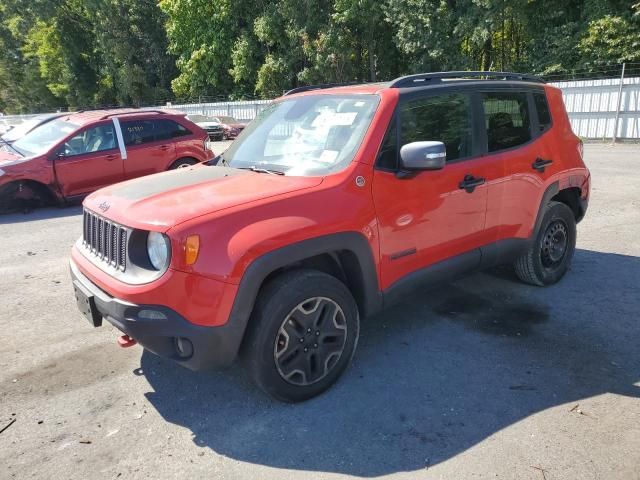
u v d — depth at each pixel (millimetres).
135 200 3287
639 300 4695
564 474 2604
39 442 2982
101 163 9805
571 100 18875
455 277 4191
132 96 43531
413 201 3684
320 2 30766
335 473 2676
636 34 20594
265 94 33469
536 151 4660
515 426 2994
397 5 25625
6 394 3486
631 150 15234
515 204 4480
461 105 4125
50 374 3732
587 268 5562
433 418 3096
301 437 2963
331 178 3377
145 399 3391
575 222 5281
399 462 2738
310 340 3234
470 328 4258
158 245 2889
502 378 3504
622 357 3734
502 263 4602
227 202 3059
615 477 2572
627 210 7996
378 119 3582
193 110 35406
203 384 3547
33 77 52938
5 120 31172
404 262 3713
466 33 23953
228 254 2867
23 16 47125
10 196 9234
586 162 12984
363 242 3393
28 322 4656
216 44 36344
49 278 5887
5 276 5984
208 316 2852
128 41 42875
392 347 3973
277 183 3373
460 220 4039
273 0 33281
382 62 31891
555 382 3436
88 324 4594
